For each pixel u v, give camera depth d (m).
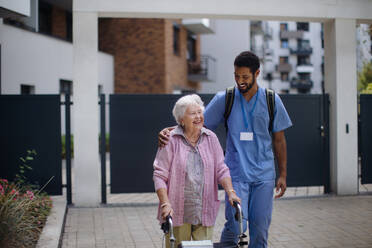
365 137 8.13
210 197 3.02
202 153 3.03
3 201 4.63
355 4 7.81
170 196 2.96
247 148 3.41
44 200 5.90
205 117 3.54
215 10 7.27
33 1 7.43
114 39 19.69
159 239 5.17
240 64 3.21
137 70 19.53
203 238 3.04
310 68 70.19
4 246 3.89
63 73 16.02
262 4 7.43
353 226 5.70
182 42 21.72
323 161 8.06
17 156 7.14
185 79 22.27
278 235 5.30
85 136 7.08
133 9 7.08
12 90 13.11
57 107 7.17
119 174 7.43
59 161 7.18
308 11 7.61
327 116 8.02
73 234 5.38
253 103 3.40
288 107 7.95
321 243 4.95
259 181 3.39
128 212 6.71
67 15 19.00
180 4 7.17
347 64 7.86
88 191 7.10
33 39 14.16
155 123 7.48
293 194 8.25
